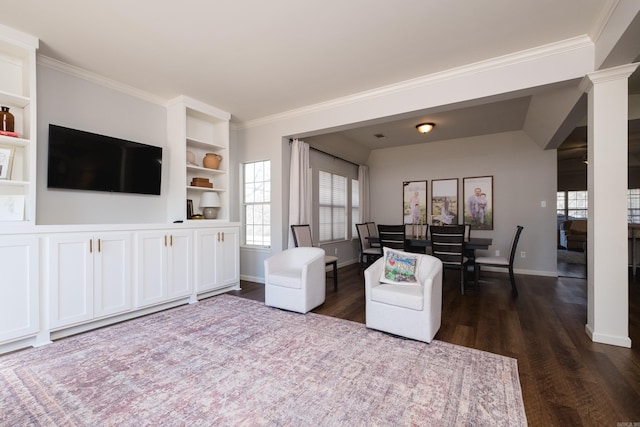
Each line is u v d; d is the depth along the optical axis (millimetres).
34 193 2514
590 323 2631
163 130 3959
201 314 3199
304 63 3012
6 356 2229
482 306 3523
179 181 3830
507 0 2102
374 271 2936
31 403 1694
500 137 5688
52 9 2189
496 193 5719
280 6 2174
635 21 1827
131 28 2430
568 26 2385
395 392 1808
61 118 3021
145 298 3113
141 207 3691
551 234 5297
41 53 2807
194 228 3617
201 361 2178
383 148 6895
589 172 2594
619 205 2418
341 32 2494
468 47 2711
